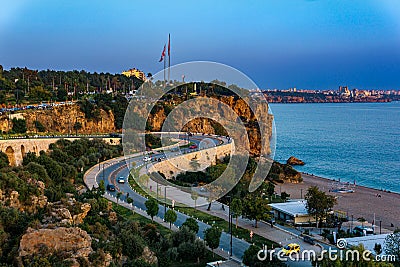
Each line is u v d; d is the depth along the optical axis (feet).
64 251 200.54
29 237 200.85
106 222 277.23
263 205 355.97
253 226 355.77
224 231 334.85
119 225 280.51
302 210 399.44
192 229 308.60
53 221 239.09
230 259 271.69
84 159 532.32
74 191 336.90
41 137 584.81
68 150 543.80
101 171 515.50
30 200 261.65
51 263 188.75
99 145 599.98
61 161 497.46
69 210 262.47
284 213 397.80
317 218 389.39
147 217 353.10
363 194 600.80
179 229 297.74
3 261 197.77
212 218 360.89
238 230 338.95
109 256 211.20
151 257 238.89
